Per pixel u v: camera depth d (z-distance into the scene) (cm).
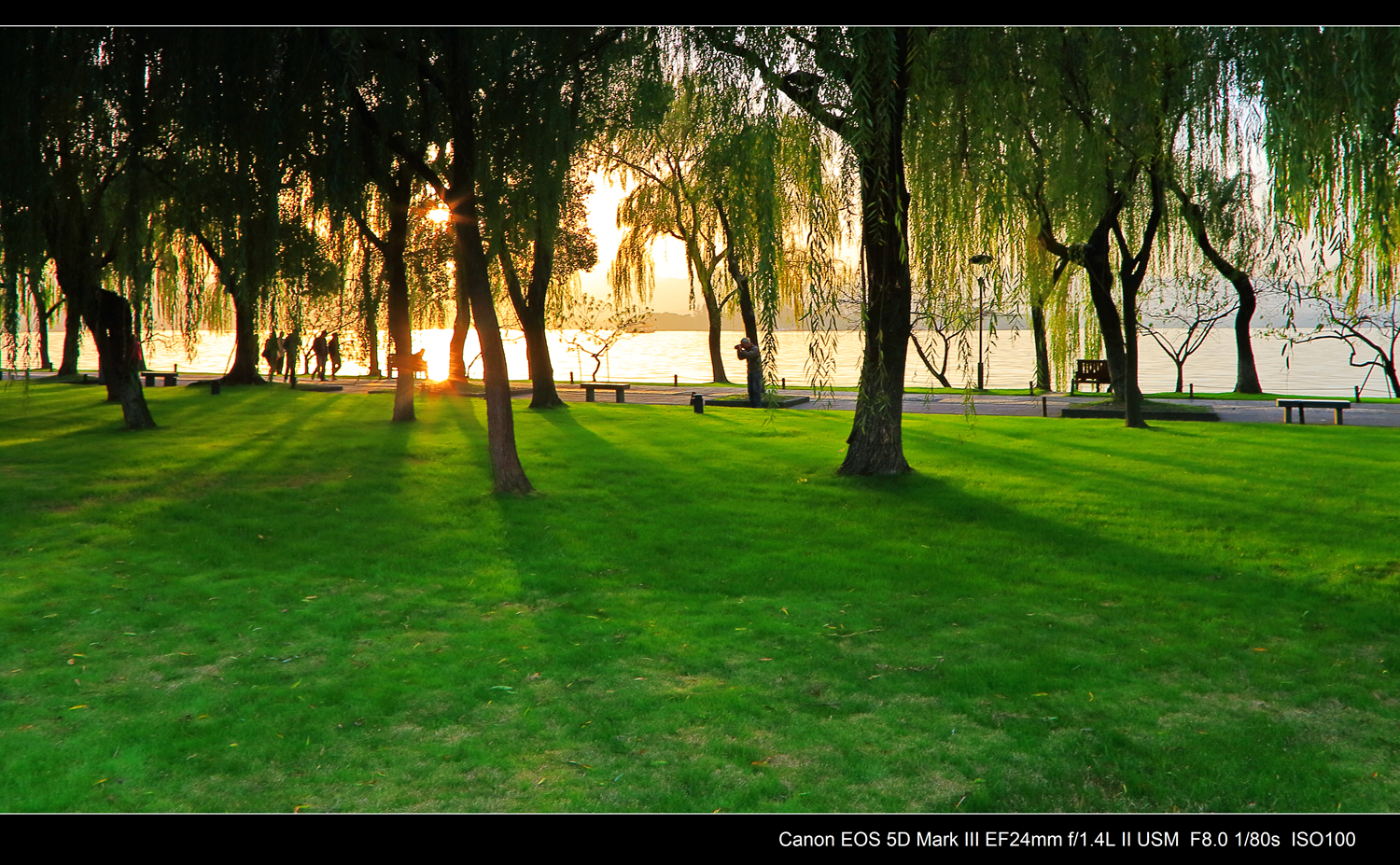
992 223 1223
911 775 491
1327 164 932
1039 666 641
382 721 557
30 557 933
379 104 1291
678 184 2480
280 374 3797
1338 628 718
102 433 1878
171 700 586
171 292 3052
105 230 1947
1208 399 2750
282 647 688
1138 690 603
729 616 761
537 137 1271
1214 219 1894
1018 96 1218
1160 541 1001
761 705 580
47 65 1215
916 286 1277
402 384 2092
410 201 2044
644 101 1368
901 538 1027
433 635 718
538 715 567
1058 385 2952
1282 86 912
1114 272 2345
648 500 1237
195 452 1622
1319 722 555
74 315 1872
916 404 2688
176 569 895
